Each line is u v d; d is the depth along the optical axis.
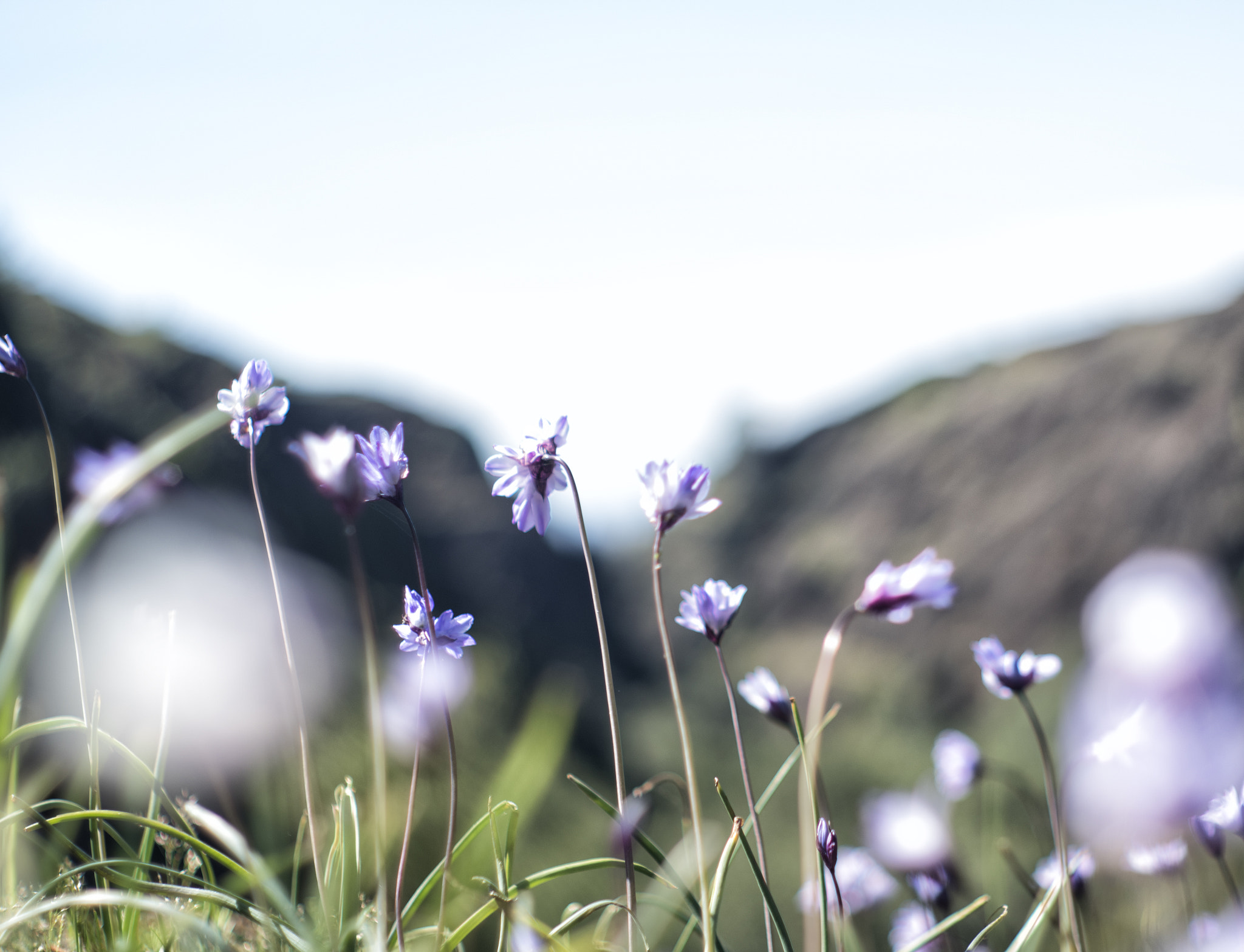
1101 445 50.47
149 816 1.66
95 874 1.53
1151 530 41.97
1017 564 44.97
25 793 1.85
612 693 1.46
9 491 6.38
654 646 45.16
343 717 5.93
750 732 18.39
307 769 1.35
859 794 13.24
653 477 1.41
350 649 7.59
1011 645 40.28
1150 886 2.20
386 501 1.41
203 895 1.38
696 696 25.45
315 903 1.65
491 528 29.08
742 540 63.88
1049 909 1.53
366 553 14.61
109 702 2.54
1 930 1.26
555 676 8.70
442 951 1.29
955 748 2.60
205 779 2.60
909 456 62.38
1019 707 11.14
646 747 15.57
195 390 14.56
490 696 7.16
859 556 55.91
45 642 4.39
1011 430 57.34
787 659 43.12
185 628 4.81
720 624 1.55
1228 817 1.53
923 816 2.29
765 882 1.40
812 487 66.12
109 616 5.16
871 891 2.28
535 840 5.57
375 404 31.09
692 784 1.30
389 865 2.40
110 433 10.13
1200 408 45.34
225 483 9.77
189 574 6.65
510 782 1.65
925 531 54.66
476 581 25.78
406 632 1.42
